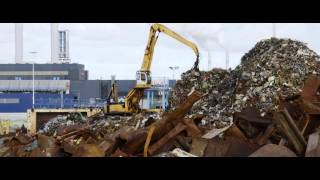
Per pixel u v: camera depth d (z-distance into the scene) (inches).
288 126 332.2
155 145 403.5
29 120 2849.4
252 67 1600.6
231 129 397.4
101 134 670.5
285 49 1628.9
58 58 5954.7
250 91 1466.5
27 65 5012.3
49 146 511.5
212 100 1604.3
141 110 2001.7
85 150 406.3
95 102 3663.9
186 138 408.5
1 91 4911.4
